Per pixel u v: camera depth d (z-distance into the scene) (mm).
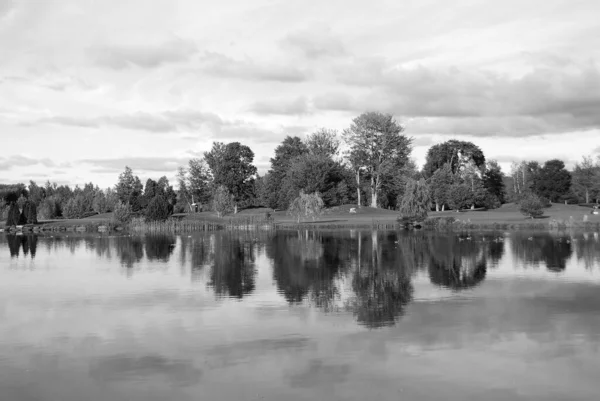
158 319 25641
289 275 39344
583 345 20953
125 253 57438
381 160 136000
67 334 23234
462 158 161000
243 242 70562
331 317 25750
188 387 17141
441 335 22438
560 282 35250
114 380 17812
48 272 42656
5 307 28828
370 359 19484
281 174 158000
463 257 49469
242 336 22531
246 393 16641
